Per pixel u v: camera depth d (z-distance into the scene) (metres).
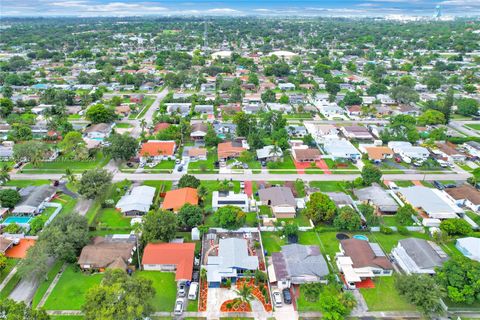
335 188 114.81
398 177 124.12
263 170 127.31
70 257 77.94
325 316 63.06
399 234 93.00
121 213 98.94
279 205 99.38
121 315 54.56
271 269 77.06
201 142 151.00
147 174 122.25
